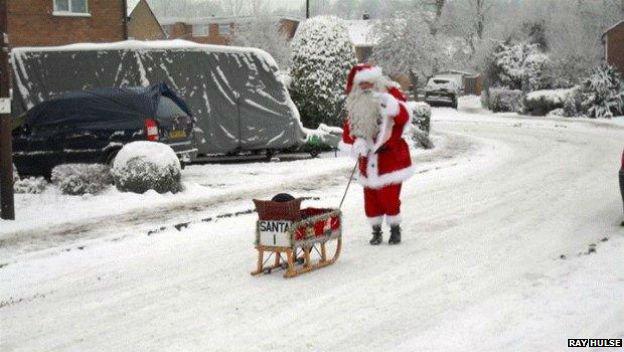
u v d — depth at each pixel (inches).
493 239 341.7
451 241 340.2
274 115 695.1
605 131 1070.4
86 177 496.1
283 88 700.0
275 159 725.9
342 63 807.1
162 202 470.0
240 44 2199.8
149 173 490.9
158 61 669.3
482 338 209.5
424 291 260.1
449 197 470.9
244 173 611.5
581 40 1825.8
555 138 952.3
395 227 337.7
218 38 2716.5
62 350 213.9
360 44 2652.6
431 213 415.8
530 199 456.1
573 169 607.8
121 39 1126.4
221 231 380.8
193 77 674.2
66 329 232.7
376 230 339.3
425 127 895.1
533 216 397.7
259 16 2207.2
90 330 230.8
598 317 222.5
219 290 270.7
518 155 738.2
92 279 294.4
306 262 292.2
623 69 1688.0
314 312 240.8
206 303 254.8
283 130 697.0
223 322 233.6
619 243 319.6
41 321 241.9
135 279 291.4
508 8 2551.7
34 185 507.5
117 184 496.1
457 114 1691.7
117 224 404.5
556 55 1838.1
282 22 2532.0
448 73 2610.7
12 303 264.8
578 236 341.7
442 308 239.3
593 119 1376.7
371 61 2041.1
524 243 330.3
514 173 589.9
